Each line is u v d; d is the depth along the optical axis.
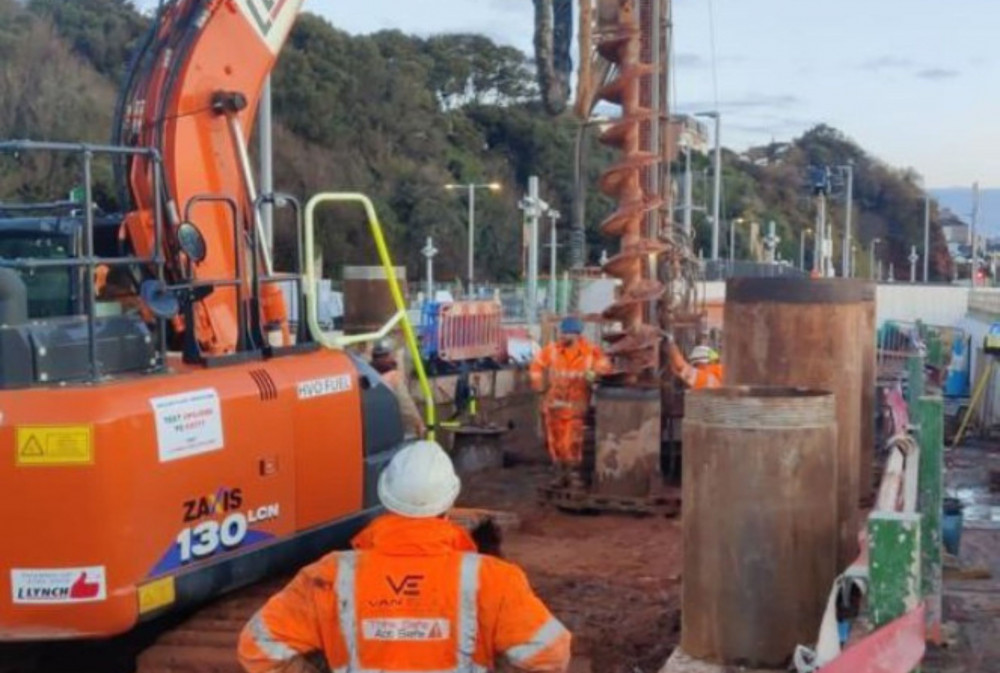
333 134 60.94
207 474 6.58
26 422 5.96
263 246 8.03
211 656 6.50
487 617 3.63
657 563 9.92
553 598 8.63
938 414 6.63
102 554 5.99
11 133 42.47
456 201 65.31
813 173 29.55
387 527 3.71
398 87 66.44
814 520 5.83
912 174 111.31
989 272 97.19
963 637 6.70
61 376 6.33
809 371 7.84
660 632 7.69
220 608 7.09
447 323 21.69
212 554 6.63
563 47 12.59
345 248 57.28
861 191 108.06
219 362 7.05
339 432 7.67
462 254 64.50
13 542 5.99
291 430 7.24
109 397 6.09
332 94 61.19
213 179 8.23
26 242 7.61
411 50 75.19
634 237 12.55
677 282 14.33
